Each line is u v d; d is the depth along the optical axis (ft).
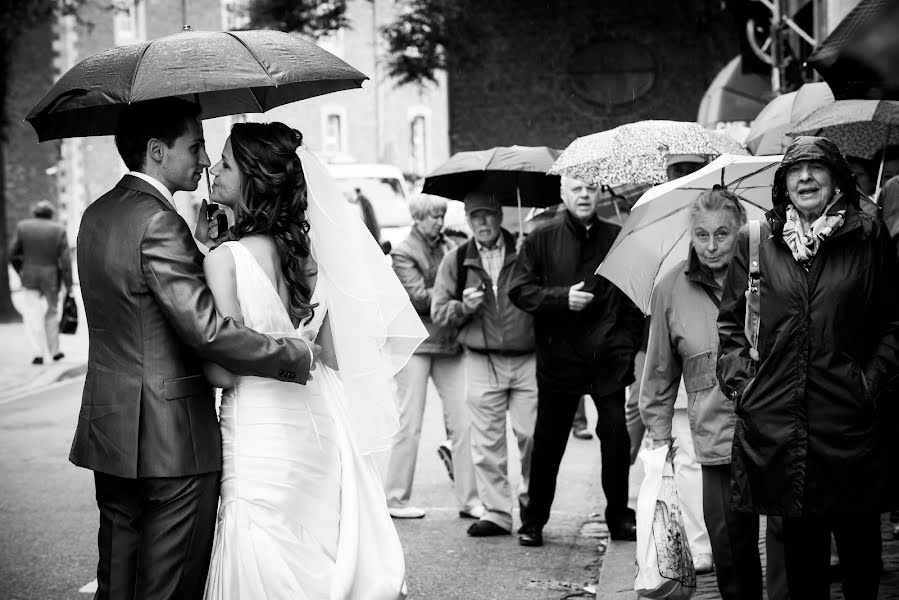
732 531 17.06
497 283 24.90
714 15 121.19
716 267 17.42
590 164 23.73
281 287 13.92
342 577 13.52
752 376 15.08
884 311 14.61
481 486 25.44
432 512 27.68
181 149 13.66
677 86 124.67
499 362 25.09
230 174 13.89
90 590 21.35
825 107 23.56
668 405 18.13
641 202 19.39
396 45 96.94
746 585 17.10
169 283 12.98
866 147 26.86
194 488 13.28
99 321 13.43
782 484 14.64
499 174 27.35
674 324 17.63
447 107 131.13
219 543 13.56
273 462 13.52
